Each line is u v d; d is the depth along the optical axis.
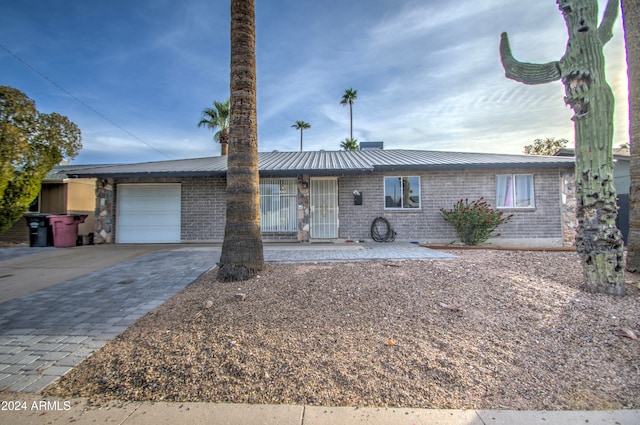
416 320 4.11
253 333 3.78
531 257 8.11
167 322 4.27
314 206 12.66
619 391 2.82
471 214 11.37
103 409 2.65
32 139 4.54
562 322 4.06
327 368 3.12
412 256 8.08
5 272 7.66
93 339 3.95
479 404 2.66
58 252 10.71
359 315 4.26
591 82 5.08
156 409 2.64
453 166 11.57
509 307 4.51
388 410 2.60
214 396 2.78
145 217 12.74
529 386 2.89
